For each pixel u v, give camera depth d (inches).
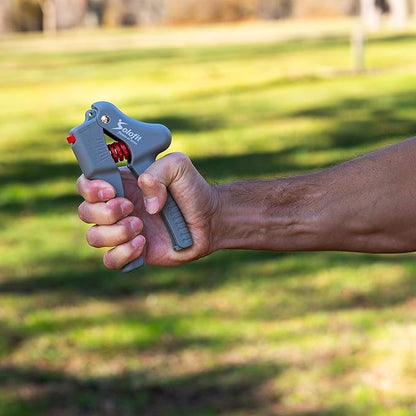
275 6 2347.4
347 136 564.7
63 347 234.5
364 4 1690.5
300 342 229.8
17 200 410.6
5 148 563.2
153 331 242.4
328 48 1213.7
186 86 861.2
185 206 82.7
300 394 202.8
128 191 84.8
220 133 594.2
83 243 332.2
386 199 82.9
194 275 285.1
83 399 207.5
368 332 233.1
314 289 268.7
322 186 84.7
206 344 232.5
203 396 205.9
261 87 824.9
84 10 2314.2
